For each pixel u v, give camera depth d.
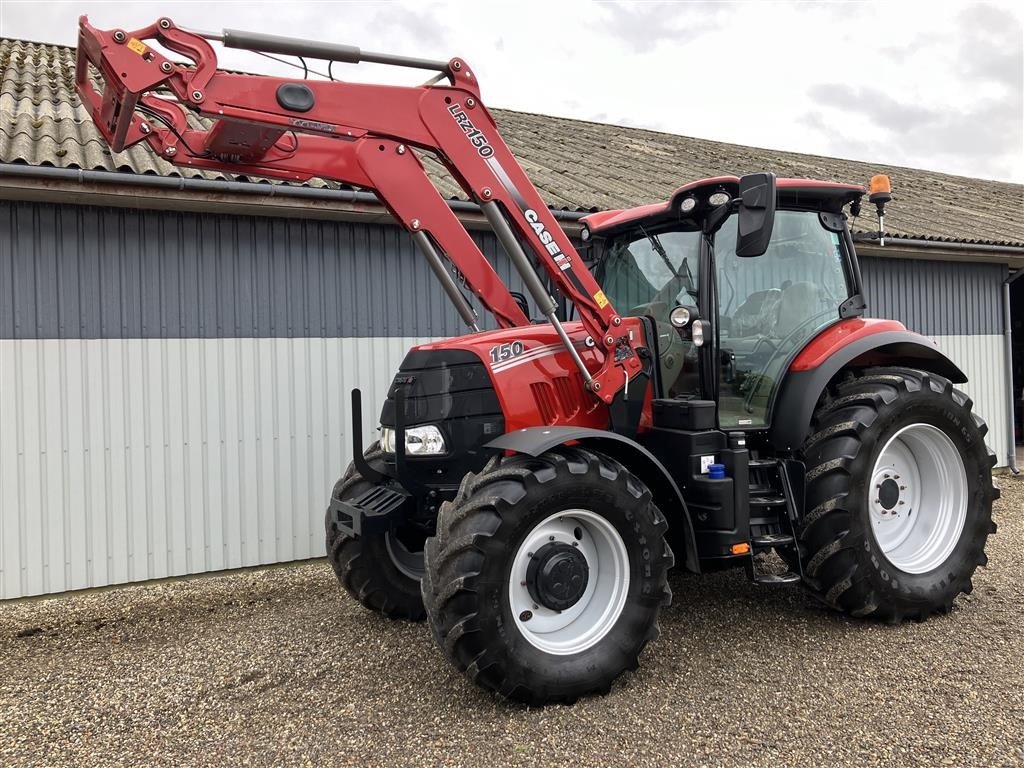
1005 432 9.09
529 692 3.02
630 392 3.71
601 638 3.20
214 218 5.34
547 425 3.54
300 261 5.62
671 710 3.03
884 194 4.10
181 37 3.08
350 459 5.82
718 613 4.14
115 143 3.29
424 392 3.58
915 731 2.81
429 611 3.05
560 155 8.89
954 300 8.80
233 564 5.46
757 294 3.98
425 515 3.59
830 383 4.23
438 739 2.85
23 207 4.82
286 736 2.91
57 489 4.93
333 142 3.58
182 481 5.29
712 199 3.66
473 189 3.46
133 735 2.97
